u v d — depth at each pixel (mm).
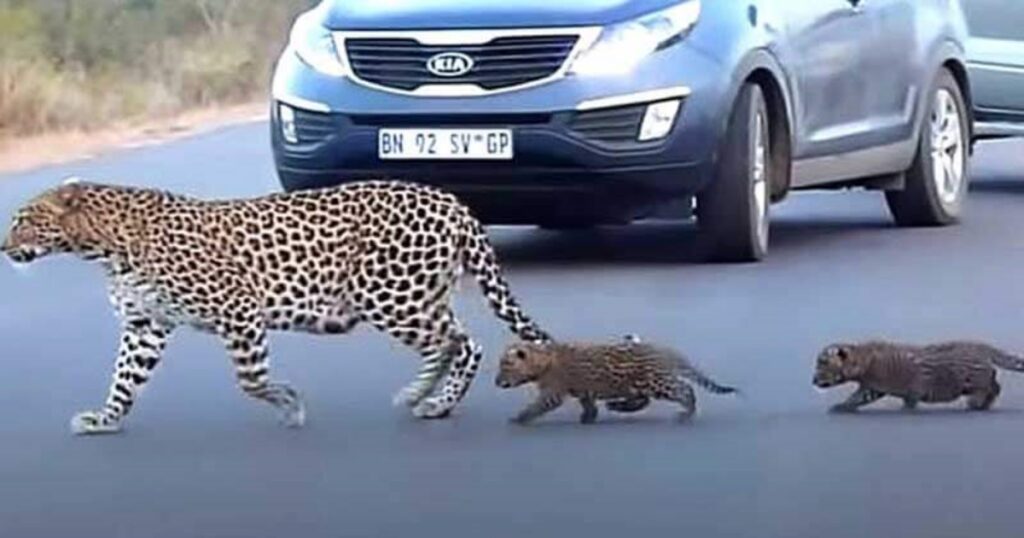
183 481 9391
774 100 15805
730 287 14648
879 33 17188
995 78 20828
